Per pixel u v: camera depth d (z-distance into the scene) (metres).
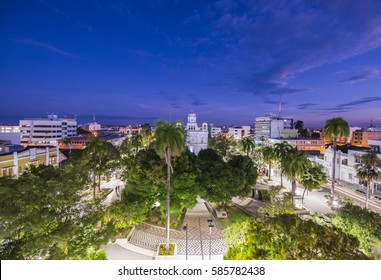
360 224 21.27
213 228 34.53
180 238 31.72
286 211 30.69
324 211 42.94
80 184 21.62
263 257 15.92
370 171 41.94
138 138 90.44
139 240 31.17
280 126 134.75
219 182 35.41
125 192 34.03
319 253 15.17
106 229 21.25
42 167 25.47
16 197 16.36
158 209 39.38
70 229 17.45
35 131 116.31
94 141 46.31
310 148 101.31
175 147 27.84
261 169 79.56
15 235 15.92
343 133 42.97
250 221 18.89
